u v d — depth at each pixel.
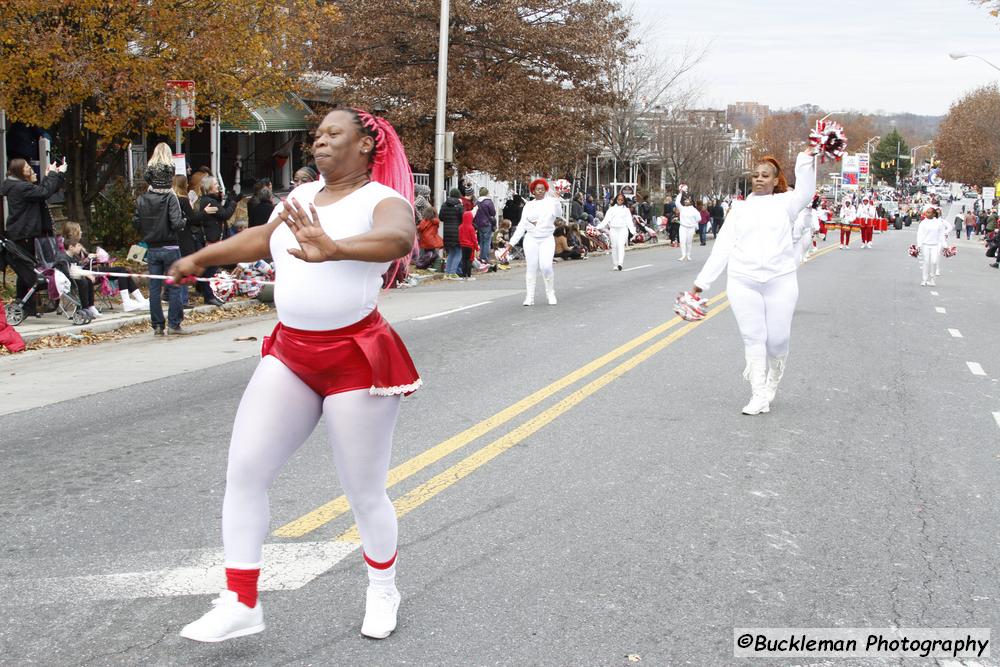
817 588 4.76
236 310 15.34
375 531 4.02
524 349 11.73
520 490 6.19
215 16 16.30
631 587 4.71
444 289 19.52
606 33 30.67
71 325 12.70
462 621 4.28
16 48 14.97
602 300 17.27
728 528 5.59
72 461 6.79
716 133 55.78
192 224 14.05
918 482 6.61
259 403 3.79
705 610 4.47
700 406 8.72
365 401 3.77
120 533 5.32
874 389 9.80
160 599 4.45
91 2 14.80
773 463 6.97
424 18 28.50
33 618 4.24
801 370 10.75
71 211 18.05
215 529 5.39
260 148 29.42
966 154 70.81
